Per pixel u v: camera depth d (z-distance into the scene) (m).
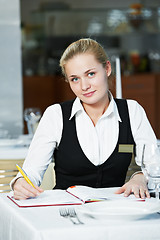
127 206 1.81
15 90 5.09
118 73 3.38
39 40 8.66
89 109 2.40
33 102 8.44
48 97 8.48
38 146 2.38
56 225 1.62
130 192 2.05
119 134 2.43
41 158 2.36
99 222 1.65
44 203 1.95
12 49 5.05
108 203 1.83
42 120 2.44
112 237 1.59
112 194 2.06
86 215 1.74
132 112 2.49
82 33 8.41
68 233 1.57
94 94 2.23
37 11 8.54
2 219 2.01
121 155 2.41
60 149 2.41
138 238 1.61
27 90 8.41
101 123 2.40
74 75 2.22
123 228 1.61
